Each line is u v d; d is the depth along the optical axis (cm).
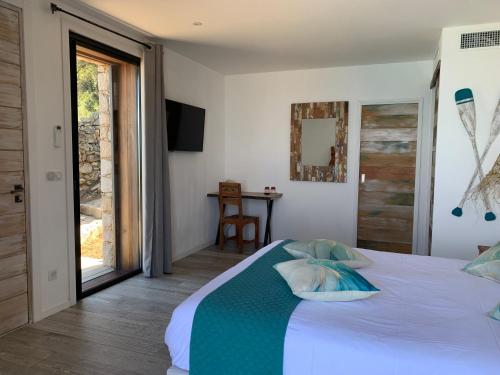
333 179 525
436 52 429
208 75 528
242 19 340
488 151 347
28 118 278
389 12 321
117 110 409
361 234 521
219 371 168
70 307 322
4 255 269
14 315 278
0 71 259
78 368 231
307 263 209
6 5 261
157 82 397
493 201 348
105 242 426
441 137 361
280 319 169
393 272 240
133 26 358
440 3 300
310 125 532
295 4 306
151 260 402
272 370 159
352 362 149
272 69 534
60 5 301
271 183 562
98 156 424
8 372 226
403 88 486
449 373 139
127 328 284
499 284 220
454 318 174
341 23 348
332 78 519
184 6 312
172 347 181
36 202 288
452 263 262
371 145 507
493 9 311
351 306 185
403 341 152
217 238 570
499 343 151
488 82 344
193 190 504
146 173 393
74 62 320
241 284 208
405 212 498
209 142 539
